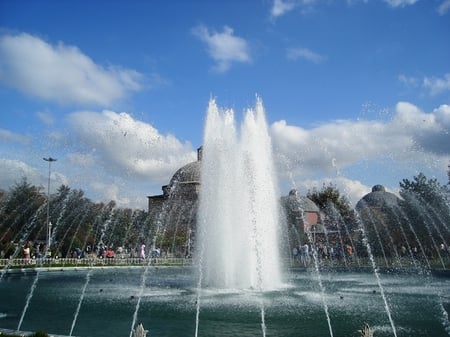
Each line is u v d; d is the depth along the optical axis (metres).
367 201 64.75
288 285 17.95
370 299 13.84
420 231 39.06
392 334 9.05
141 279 21.45
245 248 17.20
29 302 13.62
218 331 9.37
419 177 42.59
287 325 9.92
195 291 15.71
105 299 14.05
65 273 26.20
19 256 32.34
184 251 46.78
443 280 20.92
